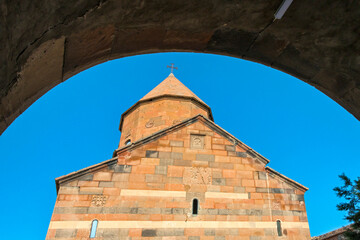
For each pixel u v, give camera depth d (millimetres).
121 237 10844
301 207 12578
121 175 12156
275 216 12227
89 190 11570
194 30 3879
